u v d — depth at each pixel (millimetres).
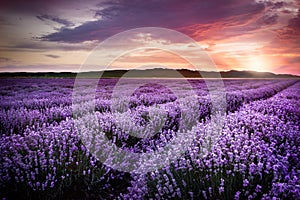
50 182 3574
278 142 4547
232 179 3213
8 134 5574
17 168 3672
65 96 12539
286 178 2934
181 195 3191
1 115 6773
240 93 13898
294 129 5551
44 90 16297
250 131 5453
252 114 6828
